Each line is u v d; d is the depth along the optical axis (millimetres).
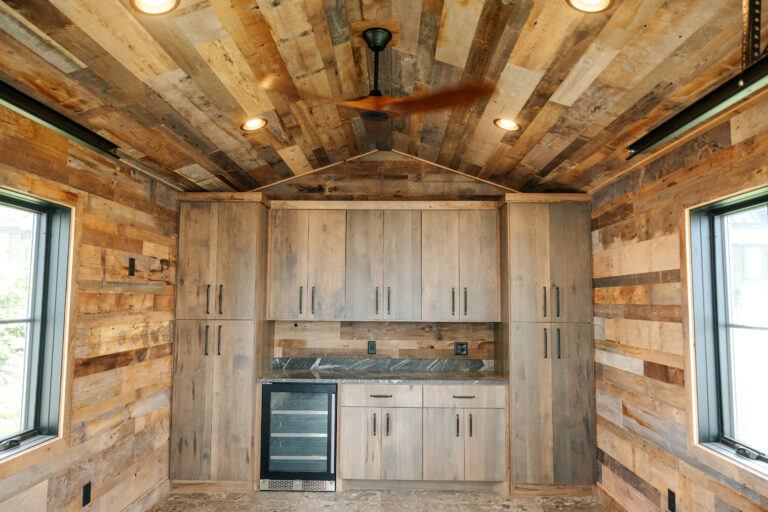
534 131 3303
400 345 4758
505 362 4281
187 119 3025
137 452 3604
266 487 4160
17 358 2674
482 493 4125
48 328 2838
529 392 4117
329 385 4207
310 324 4789
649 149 2910
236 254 4250
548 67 2516
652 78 2377
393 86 3307
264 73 2725
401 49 2797
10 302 2623
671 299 2990
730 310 2744
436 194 4805
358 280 4484
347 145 4355
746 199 2557
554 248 4211
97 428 3113
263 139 3609
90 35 2109
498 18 2254
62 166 2803
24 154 2520
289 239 4527
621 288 3654
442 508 3826
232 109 3033
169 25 2152
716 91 2195
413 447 4148
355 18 2494
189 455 4105
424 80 3094
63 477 2783
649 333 3242
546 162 3779
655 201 3205
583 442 4066
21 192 2512
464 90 2135
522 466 4074
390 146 4637
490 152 3941
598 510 3797
